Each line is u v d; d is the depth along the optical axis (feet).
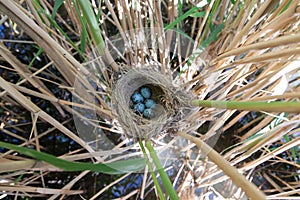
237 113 1.86
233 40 1.25
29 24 1.09
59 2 1.26
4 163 0.83
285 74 1.26
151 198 1.71
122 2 1.44
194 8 1.38
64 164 0.82
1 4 1.02
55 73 1.92
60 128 1.26
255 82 1.23
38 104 1.86
